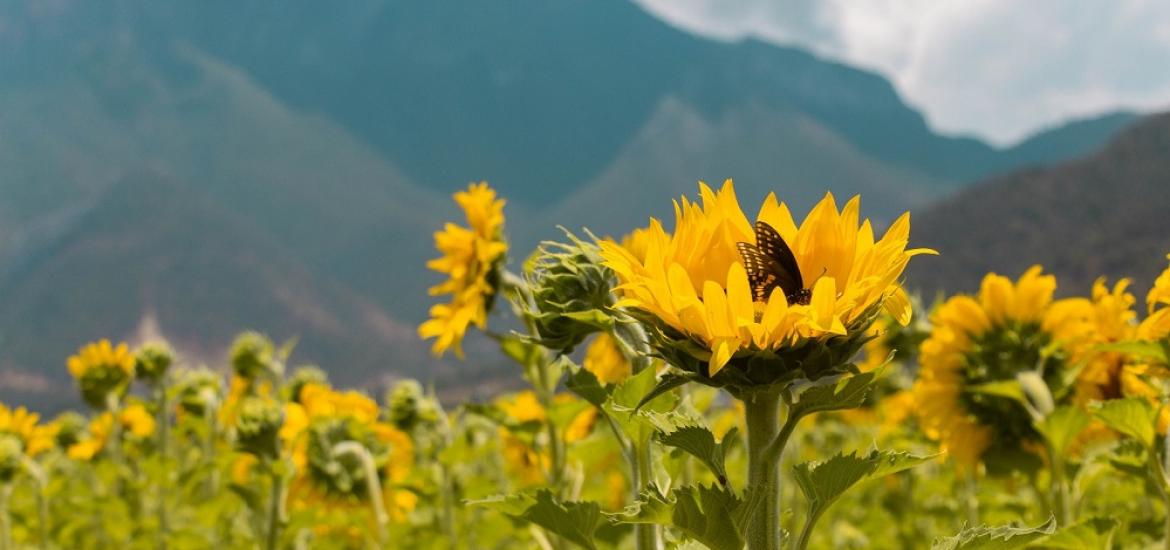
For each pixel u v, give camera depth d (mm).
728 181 2309
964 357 4371
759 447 1961
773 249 2057
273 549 5230
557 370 4156
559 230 2947
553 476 4090
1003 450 4344
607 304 2859
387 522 6172
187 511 8078
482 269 4227
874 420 9547
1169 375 2881
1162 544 3502
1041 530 1886
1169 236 110062
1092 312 4098
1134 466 2924
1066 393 4086
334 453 5738
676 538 2596
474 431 7133
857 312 1871
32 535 8625
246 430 5336
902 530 7426
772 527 1918
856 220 2139
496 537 5625
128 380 9594
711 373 1806
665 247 2146
